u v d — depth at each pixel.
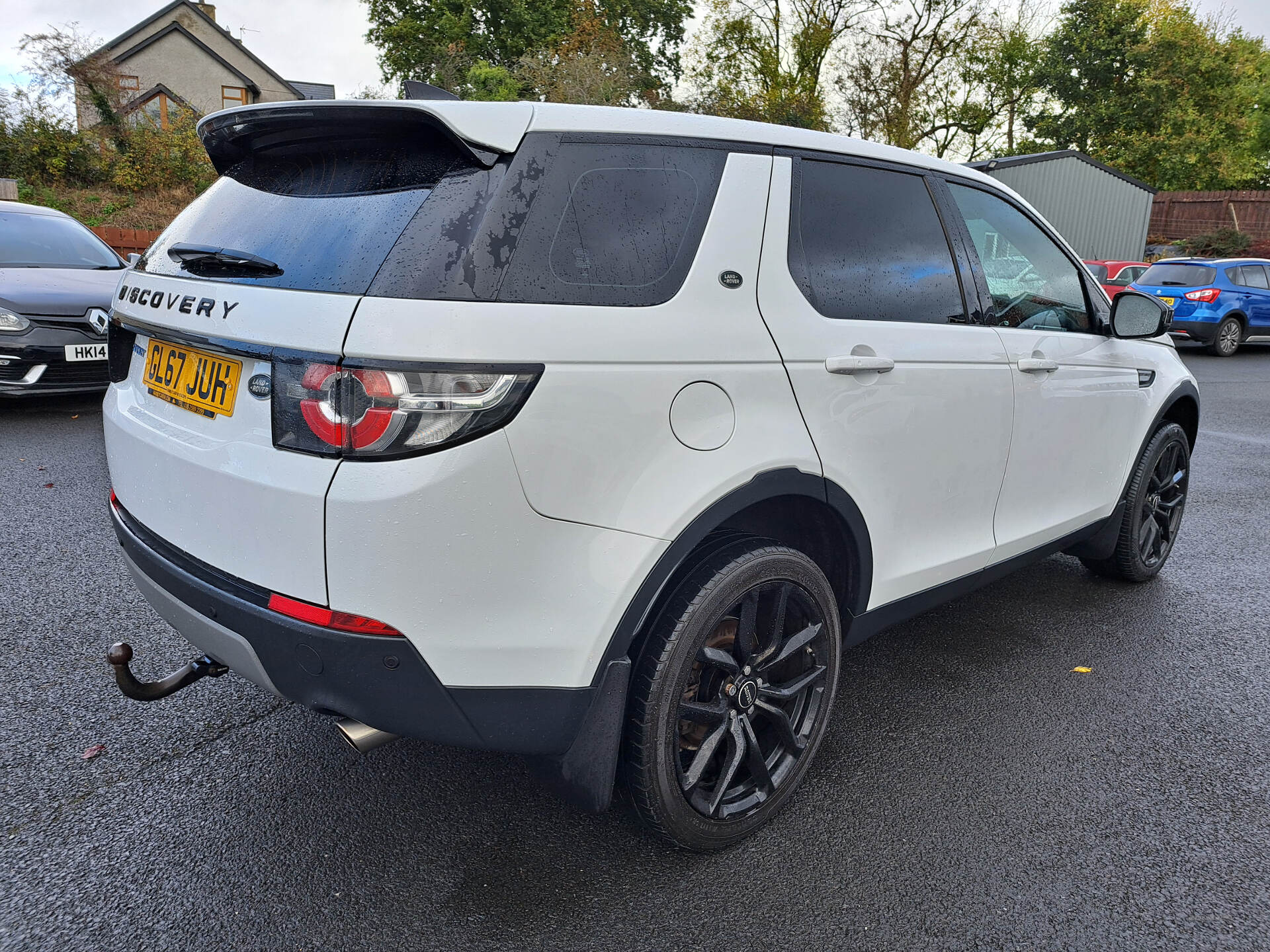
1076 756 2.60
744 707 2.10
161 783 2.34
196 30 37.31
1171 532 4.10
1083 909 1.96
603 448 1.70
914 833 2.22
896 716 2.82
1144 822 2.28
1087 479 3.35
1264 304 14.72
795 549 2.40
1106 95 36.34
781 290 2.09
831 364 2.13
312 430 1.57
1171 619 3.67
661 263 1.88
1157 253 27.20
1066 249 3.22
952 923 1.91
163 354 2.05
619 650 1.81
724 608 1.96
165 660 2.99
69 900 1.91
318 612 1.62
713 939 1.85
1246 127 36.50
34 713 2.64
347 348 1.53
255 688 2.85
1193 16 36.09
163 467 1.94
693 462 1.85
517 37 34.75
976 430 2.64
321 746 2.54
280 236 1.83
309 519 1.58
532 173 1.73
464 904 1.93
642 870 2.06
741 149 2.09
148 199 22.39
